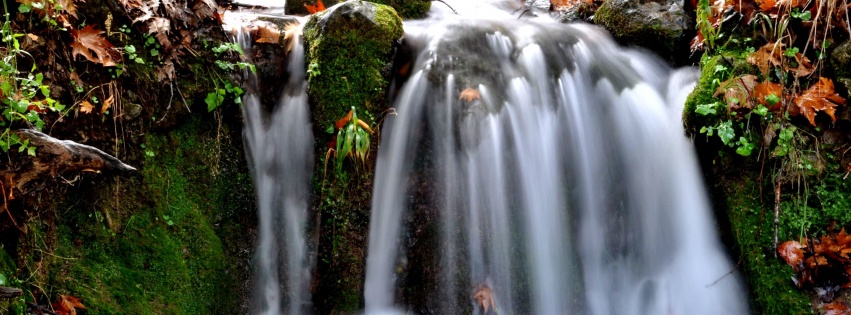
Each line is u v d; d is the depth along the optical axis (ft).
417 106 13.20
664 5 15.08
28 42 9.55
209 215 12.12
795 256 11.17
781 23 12.10
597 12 16.39
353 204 12.37
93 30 10.42
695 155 12.87
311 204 12.64
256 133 13.08
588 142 13.75
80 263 9.89
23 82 8.96
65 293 9.45
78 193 10.14
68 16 10.28
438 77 13.32
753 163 12.04
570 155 13.61
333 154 12.35
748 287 11.67
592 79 14.33
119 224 10.61
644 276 13.32
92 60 10.21
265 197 12.99
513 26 15.11
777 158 11.85
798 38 12.68
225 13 14.49
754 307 11.47
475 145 12.84
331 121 12.50
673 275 12.95
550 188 13.34
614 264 13.42
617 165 13.66
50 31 9.89
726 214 12.32
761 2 12.92
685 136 12.91
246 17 14.12
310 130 12.96
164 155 11.59
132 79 10.96
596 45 15.05
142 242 10.80
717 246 12.67
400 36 13.83
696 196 12.91
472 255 12.73
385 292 12.53
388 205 12.77
